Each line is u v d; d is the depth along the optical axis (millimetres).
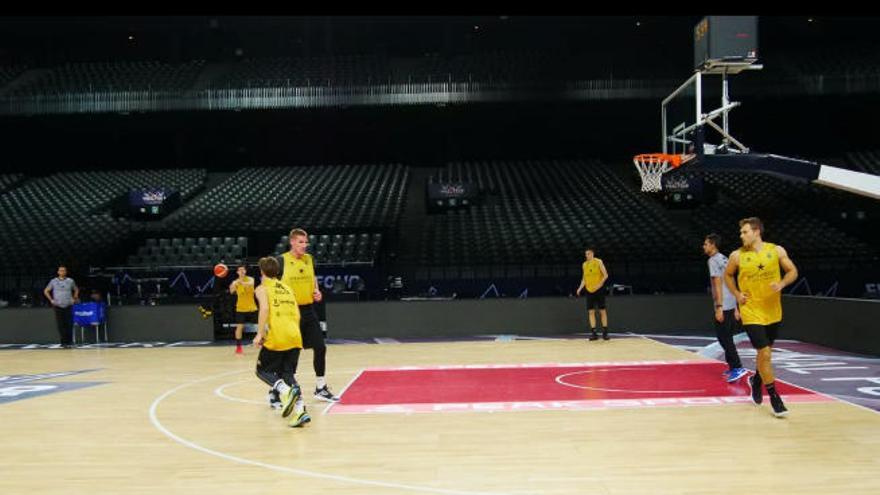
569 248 19984
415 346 12945
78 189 25078
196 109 24219
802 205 22797
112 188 25094
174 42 27797
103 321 14953
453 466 4738
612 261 19234
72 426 6336
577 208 22781
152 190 22688
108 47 28641
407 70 26078
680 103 23344
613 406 6668
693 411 6352
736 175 25484
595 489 4176
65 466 4969
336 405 7016
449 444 5344
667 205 23391
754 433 5469
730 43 9203
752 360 9945
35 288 18500
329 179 25547
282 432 5891
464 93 23953
